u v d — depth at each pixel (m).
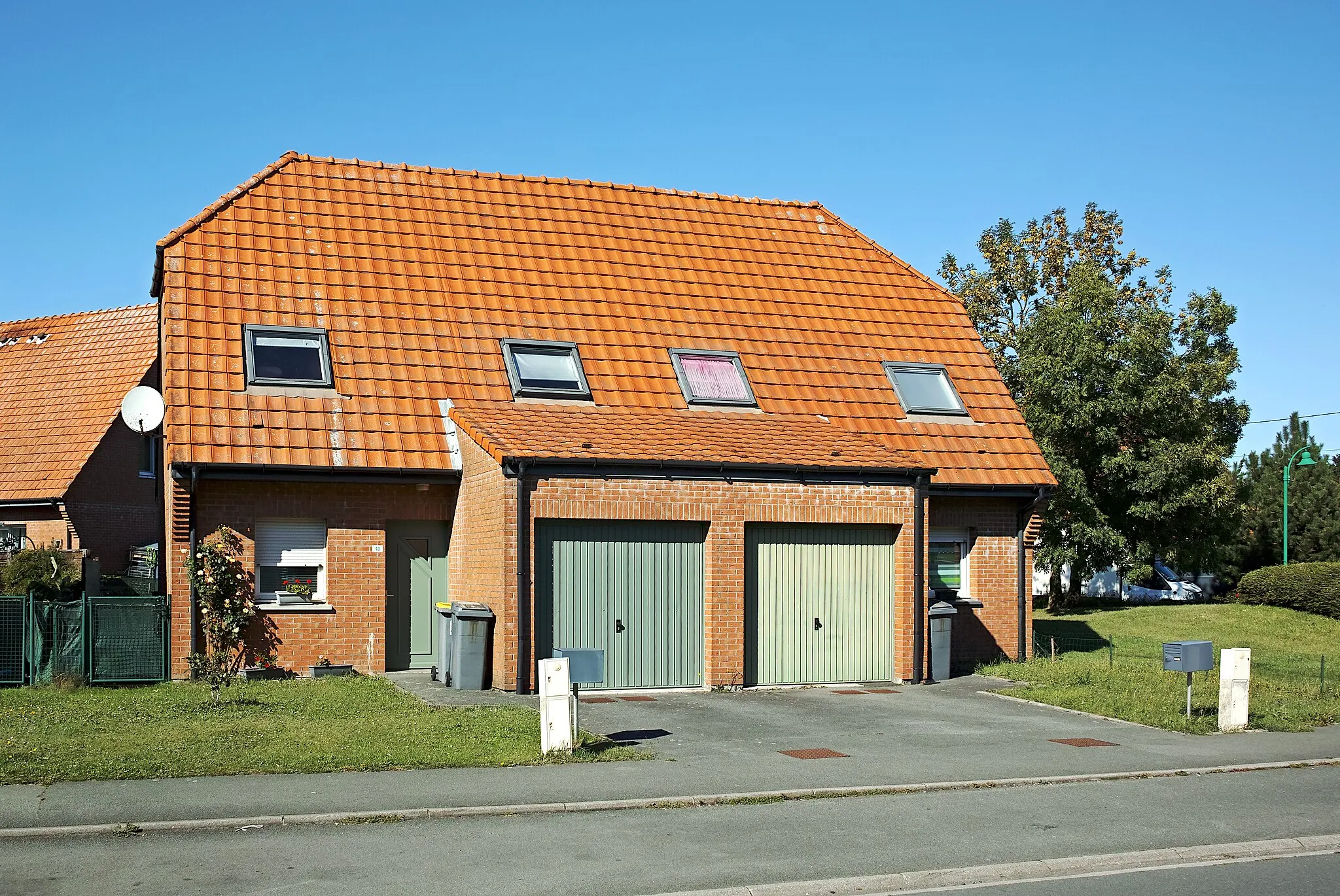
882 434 21.98
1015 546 22.17
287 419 18.92
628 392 21.28
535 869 8.59
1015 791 11.52
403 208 23.53
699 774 11.85
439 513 19.78
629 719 15.43
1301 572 31.42
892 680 19.47
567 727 12.57
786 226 26.50
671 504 18.05
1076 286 36.84
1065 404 34.66
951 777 11.97
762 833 9.70
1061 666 20.50
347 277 21.64
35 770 11.16
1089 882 8.75
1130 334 35.00
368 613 19.11
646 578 18.12
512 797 10.59
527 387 20.70
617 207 25.41
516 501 17.11
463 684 17.27
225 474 18.06
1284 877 8.95
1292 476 46.03
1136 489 34.50
